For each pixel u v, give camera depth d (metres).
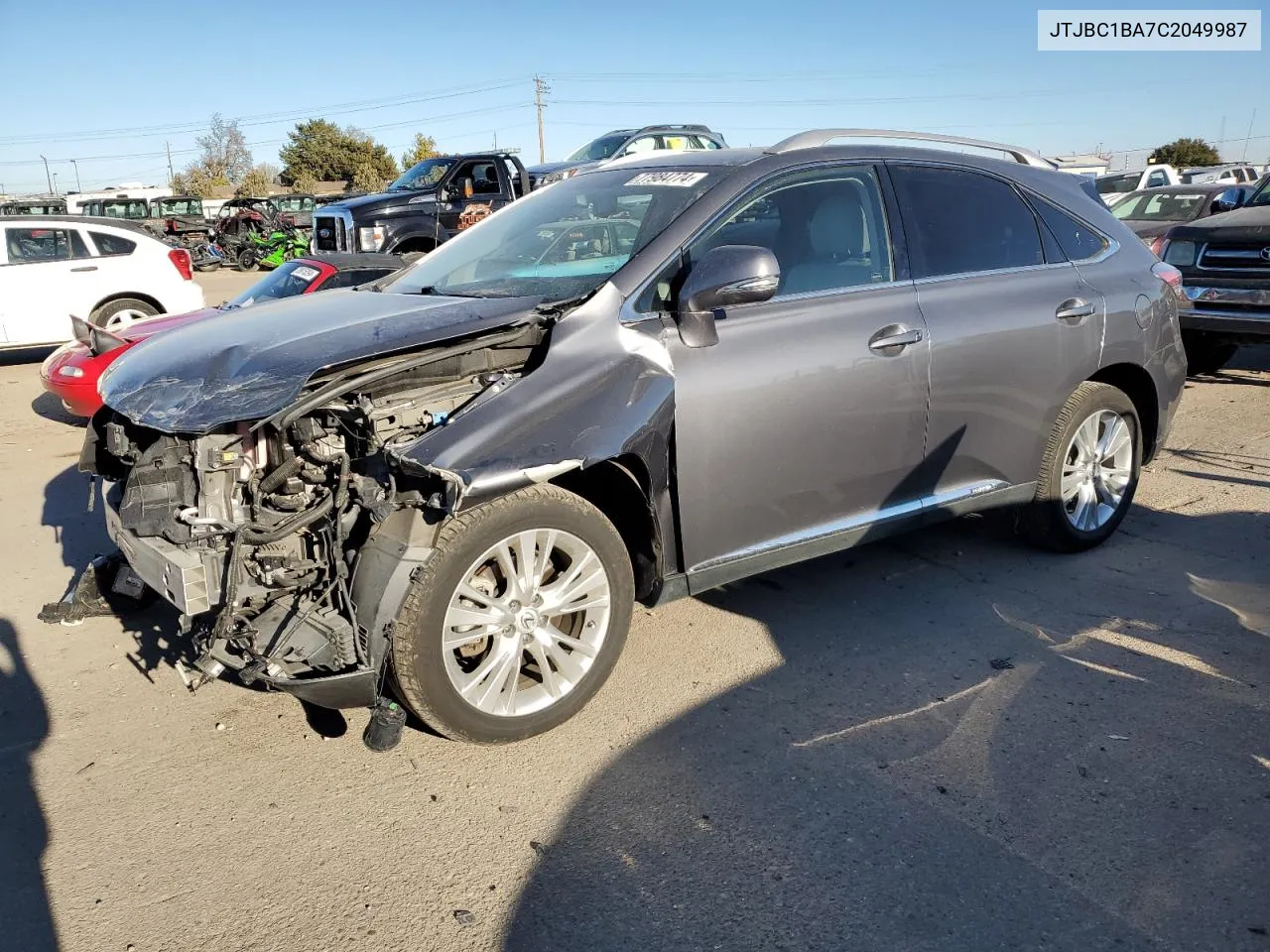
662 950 2.44
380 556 3.00
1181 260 8.66
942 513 4.29
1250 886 2.60
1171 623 4.16
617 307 3.41
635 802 3.02
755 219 3.79
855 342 3.80
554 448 3.04
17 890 2.68
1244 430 7.30
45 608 4.46
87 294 11.48
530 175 15.99
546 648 3.30
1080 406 4.64
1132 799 2.97
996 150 4.76
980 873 2.68
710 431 3.46
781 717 3.49
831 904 2.57
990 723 3.41
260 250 28.69
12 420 8.97
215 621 3.10
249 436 3.19
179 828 2.94
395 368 3.13
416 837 2.88
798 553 3.86
